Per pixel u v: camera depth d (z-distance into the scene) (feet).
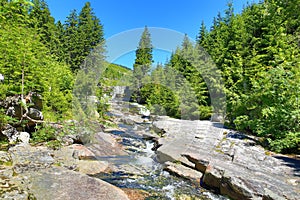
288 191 10.07
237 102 27.22
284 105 18.22
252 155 16.28
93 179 10.62
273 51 29.94
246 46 38.40
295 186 10.75
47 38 63.10
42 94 20.89
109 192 9.44
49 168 11.56
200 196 11.68
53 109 23.38
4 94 15.69
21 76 17.90
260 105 22.36
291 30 33.65
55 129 18.31
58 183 9.65
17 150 13.56
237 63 35.50
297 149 17.98
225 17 57.57
